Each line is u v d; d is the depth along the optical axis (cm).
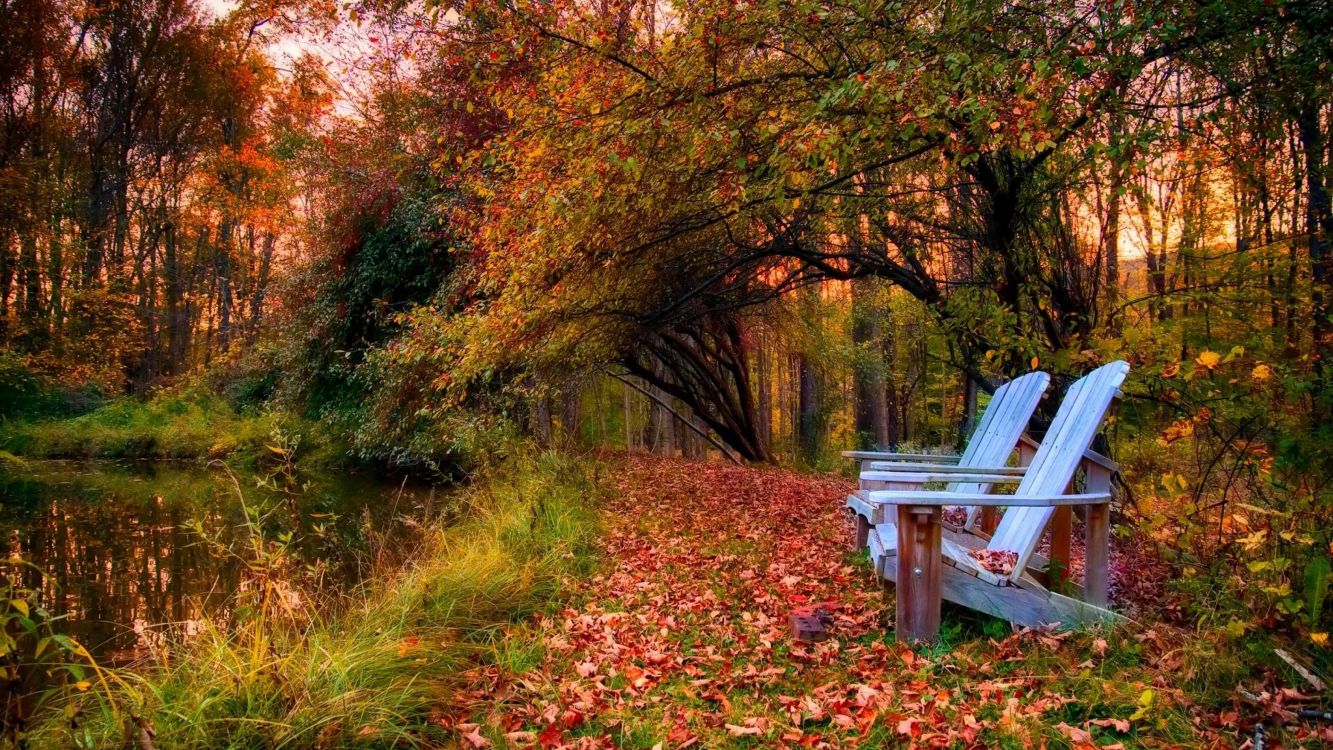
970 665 304
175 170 2400
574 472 832
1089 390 392
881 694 287
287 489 485
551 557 533
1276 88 445
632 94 464
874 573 461
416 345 833
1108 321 590
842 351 1630
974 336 655
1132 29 359
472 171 764
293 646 337
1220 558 334
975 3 406
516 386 927
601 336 867
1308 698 256
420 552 593
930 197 714
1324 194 482
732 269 804
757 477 1092
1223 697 263
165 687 285
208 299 2720
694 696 311
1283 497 322
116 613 522
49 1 1964
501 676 340
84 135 2197
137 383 2259
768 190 479
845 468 1588
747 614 409
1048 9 416
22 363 1766
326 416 1347
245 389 1767
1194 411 372
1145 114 452
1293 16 396
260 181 2425
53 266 1953
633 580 505
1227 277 483
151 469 1435
